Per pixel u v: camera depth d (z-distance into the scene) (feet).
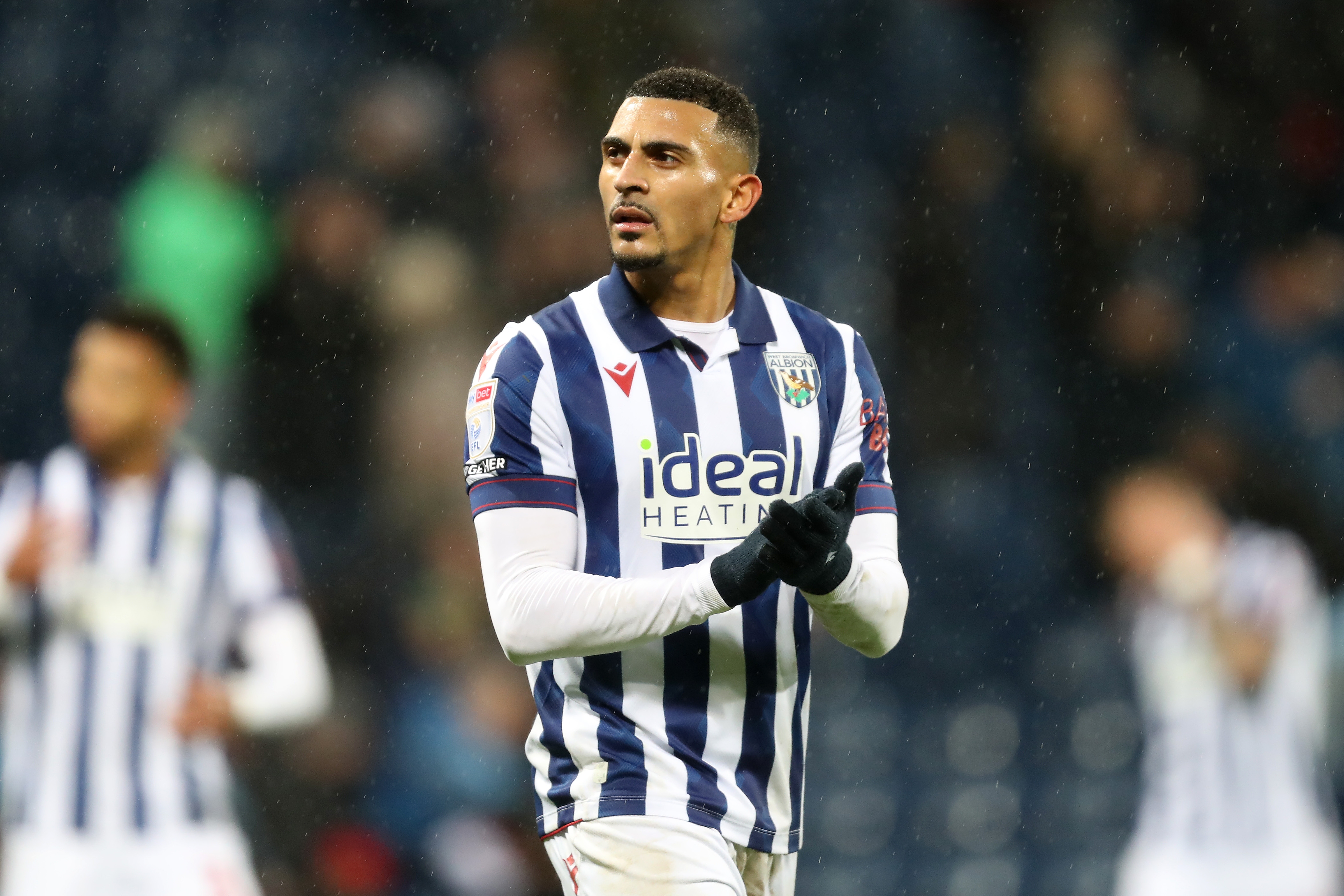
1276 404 101.55
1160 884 68.18
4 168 97.09
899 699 82.69
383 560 83.92
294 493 87.61
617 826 30.48
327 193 95.91
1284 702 67.46
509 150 100.68
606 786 30.76
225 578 53.36
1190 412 99.19
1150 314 101.30
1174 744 68.59
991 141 104.94
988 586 88.22
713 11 105.09
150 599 52.37
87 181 96.94
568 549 30.50
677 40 104.01
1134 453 97.25
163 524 52.90
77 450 53.47
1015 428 96.53
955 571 88.74
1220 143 110.52
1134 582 79.92
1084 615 87.20
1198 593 68.28
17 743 52.37
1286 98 112.98
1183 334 102.53
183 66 99.66
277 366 91.45
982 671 84.58
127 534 52.54
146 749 51.83
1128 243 104.37
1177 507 69.77
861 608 30.27
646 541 30.66
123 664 51.88
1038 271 102.68
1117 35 110.63
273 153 96.68
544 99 102.17
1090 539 91.81
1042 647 85.20
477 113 101.76
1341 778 73.15
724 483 30.94
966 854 78.43
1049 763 80.38
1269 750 67.21
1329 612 74.49
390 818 74.54
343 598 82.02
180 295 90.33
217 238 91.97
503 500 30.37
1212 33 111.96
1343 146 113.29
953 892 77.46
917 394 96.89
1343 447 100.27
